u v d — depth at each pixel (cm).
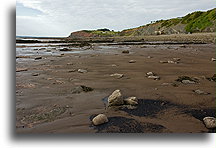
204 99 407
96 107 366
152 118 322
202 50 1480
